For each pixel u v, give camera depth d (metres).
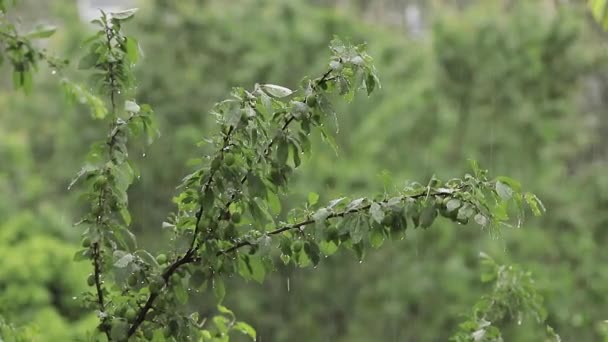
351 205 2.85
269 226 3.00
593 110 16.14
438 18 13.91
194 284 2.91
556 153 13.84
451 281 12.98
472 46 13.62
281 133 2.79
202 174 2.85
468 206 2.77
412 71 15.12
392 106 14.16
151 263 3.00
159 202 14.98
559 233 13.30
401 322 13.70
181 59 15.80
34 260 9.59
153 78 15.34
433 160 13.71
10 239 10.84
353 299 14.46
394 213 2.81
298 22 16.20
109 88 3.05
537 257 12.97
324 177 13.41
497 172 13.55
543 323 3.82
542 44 13.64
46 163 16.50
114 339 2.94
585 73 13.92
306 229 2.93
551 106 13.62
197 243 2.91
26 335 3.73
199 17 15.80
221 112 2.83
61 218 11.81
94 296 3.10
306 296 14.66
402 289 13.41
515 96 13.59
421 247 13.44
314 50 15.95
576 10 14.26
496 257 12.84
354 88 2.87
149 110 3.03
